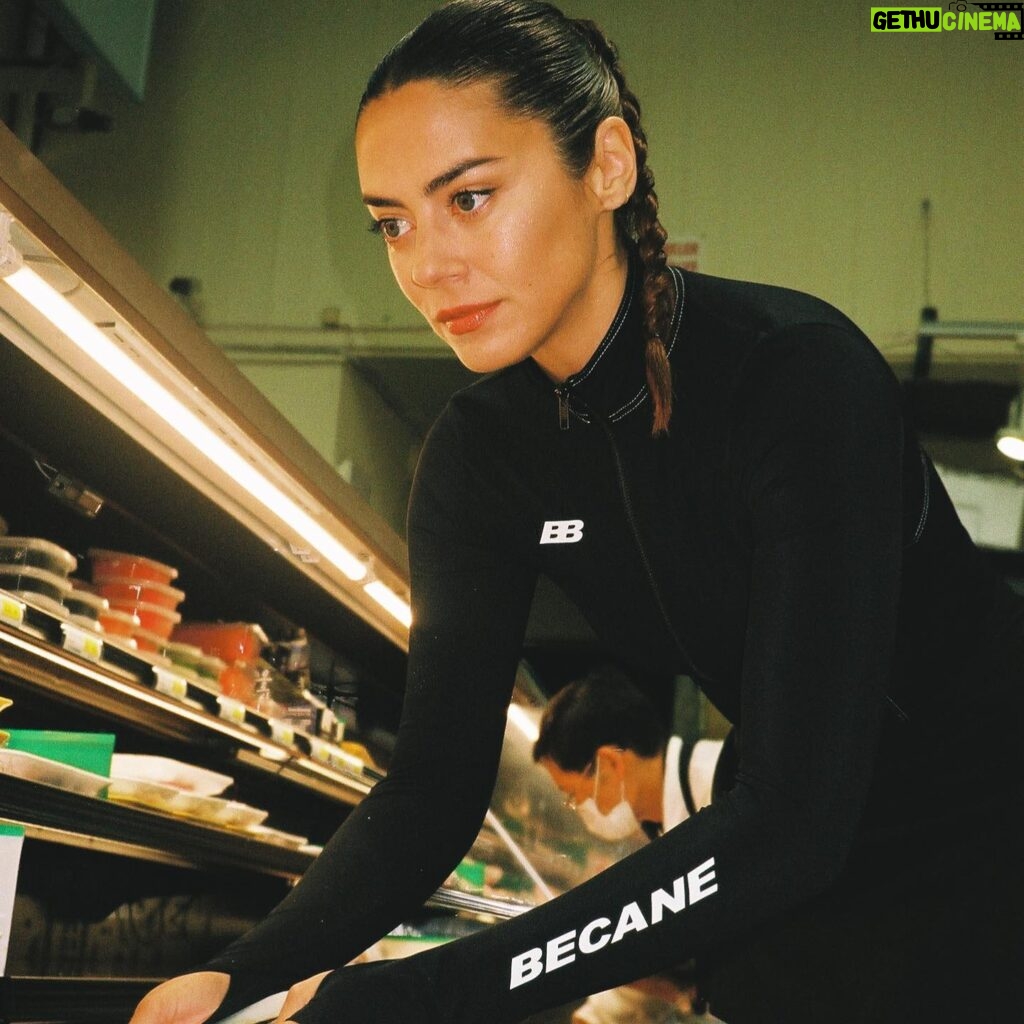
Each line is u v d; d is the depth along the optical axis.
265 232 5.52
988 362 5.10
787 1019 1.10
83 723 2.61
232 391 1.94
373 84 0.91
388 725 3.96
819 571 0.84
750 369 0.93
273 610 3.04
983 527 5.80
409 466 6.41
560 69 0.92
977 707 1.04
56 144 5.58
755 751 0.82
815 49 5.43
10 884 1.59
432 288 0.90
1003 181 5.18
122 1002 1.97
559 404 1.06
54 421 2.13
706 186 5.36
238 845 2.49
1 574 1.99
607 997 2.15
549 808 3.65
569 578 1.15
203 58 5.67
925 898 1.04
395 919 1.03
